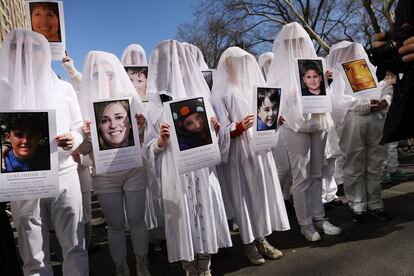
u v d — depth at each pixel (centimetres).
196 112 273
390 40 130
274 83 367
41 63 242
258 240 339
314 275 291
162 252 388
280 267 314
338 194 571
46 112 226
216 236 288
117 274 292
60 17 324
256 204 319
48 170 225
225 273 314
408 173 673
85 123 269
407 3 130
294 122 352
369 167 405
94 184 288
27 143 221
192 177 285
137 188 288
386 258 307
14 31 235
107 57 291
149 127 293
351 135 398
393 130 138
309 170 367
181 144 268
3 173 215
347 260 312
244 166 319
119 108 268
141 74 450
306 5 1825
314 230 370
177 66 289
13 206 244
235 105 322
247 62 334
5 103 229
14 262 225
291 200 525
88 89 287
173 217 278
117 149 267
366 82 389
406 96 132
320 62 352
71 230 253
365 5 1222
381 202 409
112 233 289
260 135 306
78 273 254
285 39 360
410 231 361
